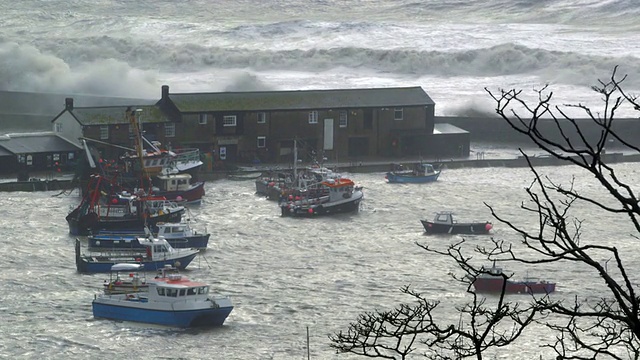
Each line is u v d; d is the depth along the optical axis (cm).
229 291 13638
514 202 19775
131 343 11619
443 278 14112
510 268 14412
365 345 4078
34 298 13325
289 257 15600
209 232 17475
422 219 18138
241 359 10975
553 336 11125
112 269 14725
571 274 14138
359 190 19438
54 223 18012
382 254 15712
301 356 10944
